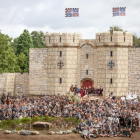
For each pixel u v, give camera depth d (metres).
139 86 60.16
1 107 45.75
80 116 44.69
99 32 60.69
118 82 59.75
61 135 36.94
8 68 78.88
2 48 72.88
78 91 59.66
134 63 60.28
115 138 36.66
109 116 40.12
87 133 36.62
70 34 61.00
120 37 59.53
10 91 65.31
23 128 40.25
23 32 99.94
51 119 45.09
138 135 37.91
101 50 60.28
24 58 92.75
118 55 59.75
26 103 49.94
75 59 61.66
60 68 61.03
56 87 61.22
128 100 51.66
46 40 61.69
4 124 42.28
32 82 62.91
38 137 36.09
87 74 61.59
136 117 40.66
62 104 49.41
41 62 62.56
